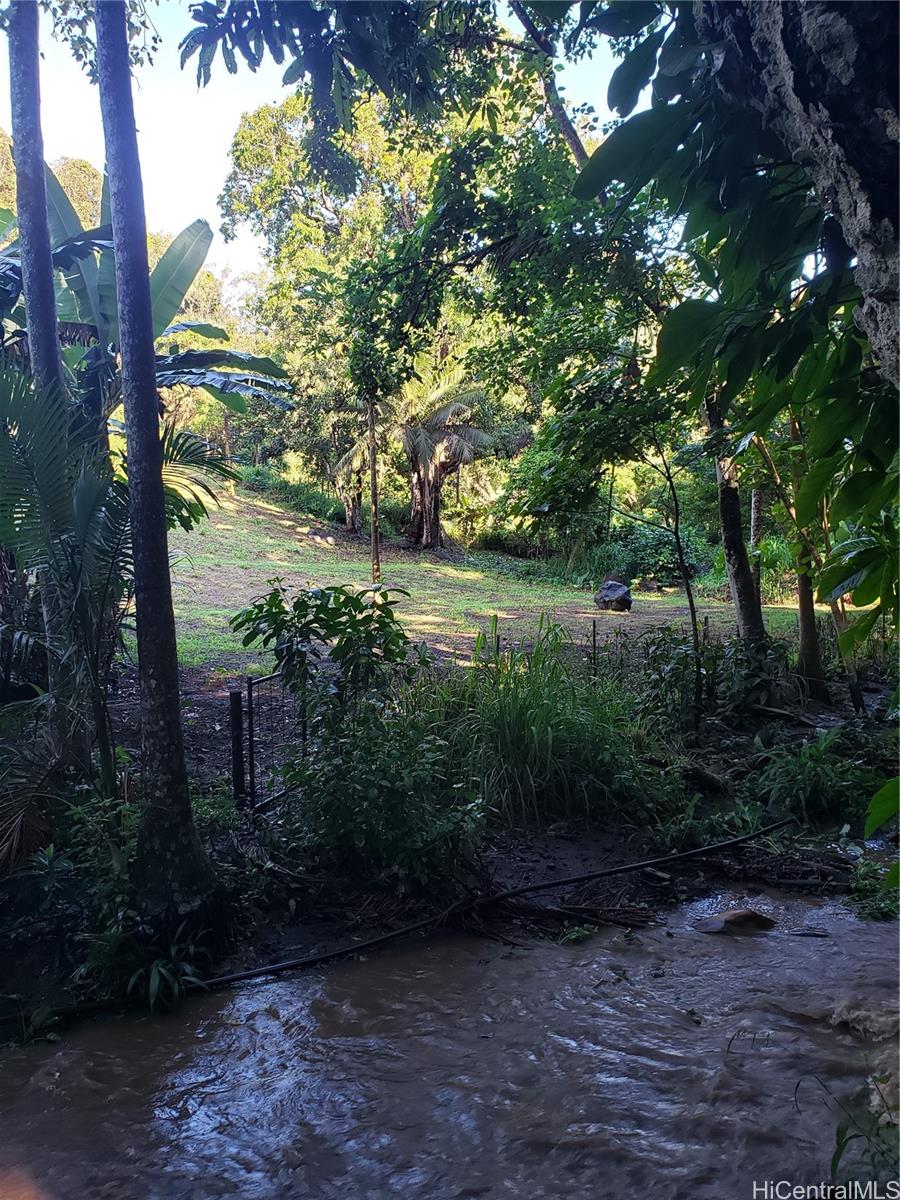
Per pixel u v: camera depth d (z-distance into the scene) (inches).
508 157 305.3
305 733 217.0
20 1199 99.7
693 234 80.0
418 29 156.7
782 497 345.1
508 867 204.4
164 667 152.9
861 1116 100.7
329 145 232.2
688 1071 118.9
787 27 50.9
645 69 71.8
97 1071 125.6
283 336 965.8
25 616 229.5
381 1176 101.7
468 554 1104.2
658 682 327.3
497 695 249.6
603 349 329.1
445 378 994.7
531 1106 113.9
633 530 953.5
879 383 76.7
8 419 156.5
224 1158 106.4
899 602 88.0
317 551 970.1
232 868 180.2
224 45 139.3
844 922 176.2
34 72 190.4
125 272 147.1
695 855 210.8
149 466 149.9
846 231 53.1
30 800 170.2
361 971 156.6
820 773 243.9
